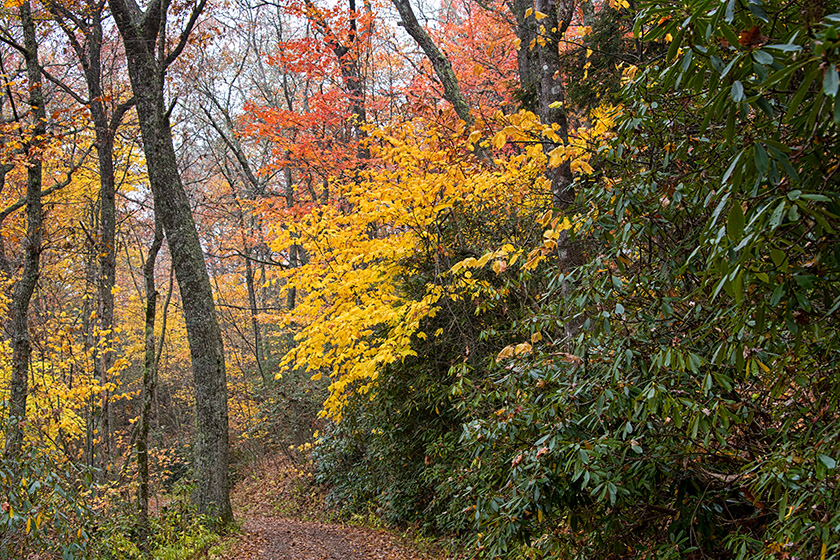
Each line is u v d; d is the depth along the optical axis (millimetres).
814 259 1722
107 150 13000
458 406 5395
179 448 19766
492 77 15000
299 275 8031
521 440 3725
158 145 10086
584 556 3473
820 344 2209
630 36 7305
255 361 22703
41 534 5148
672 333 3051
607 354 3266
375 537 9734
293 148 13156
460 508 7672
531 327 3898
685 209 2842
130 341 22312
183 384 23797
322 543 9625
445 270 7961
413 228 7355
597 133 4914
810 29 1370
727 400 2668
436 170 7453
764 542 2484
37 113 9133
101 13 12781
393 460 10203
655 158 3205
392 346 7145
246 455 21312
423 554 8219
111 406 13664
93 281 14031
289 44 13906
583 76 7312
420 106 6223
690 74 1885
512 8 11906
